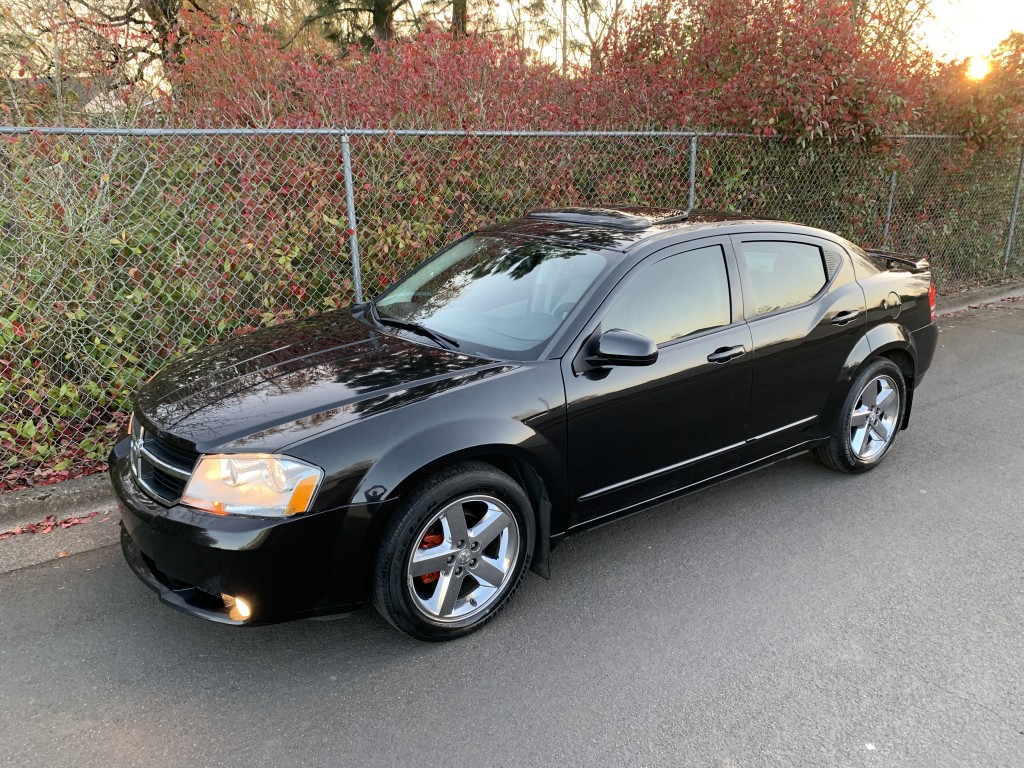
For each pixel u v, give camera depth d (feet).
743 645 9.40
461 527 9.21
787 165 24.82
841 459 14.07
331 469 8.32
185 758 7.59
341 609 8.79
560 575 11.10
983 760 7.52
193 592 8.67
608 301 10.52
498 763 7.52
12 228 13.82
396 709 8.30
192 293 15.53
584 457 10.27
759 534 12.26
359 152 17.20
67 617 10.02
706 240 11.82
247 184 15.74
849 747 7.72
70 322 14.44
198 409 9.27
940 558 11.48
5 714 8.19
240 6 35.01
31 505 12.85
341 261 17.35
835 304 13.26
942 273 31.45
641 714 8.20
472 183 18.81
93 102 18.83
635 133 19.92
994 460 15.25
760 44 23.24
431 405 9.04
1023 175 32.40
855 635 9.59
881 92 23.85
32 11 19.04
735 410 11.92
